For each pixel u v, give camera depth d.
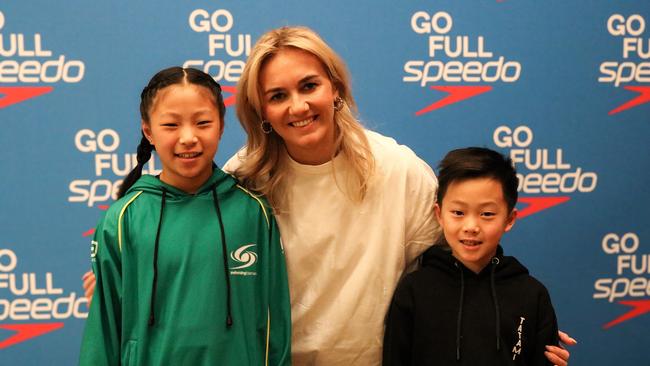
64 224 1.89
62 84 1.84
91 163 1.89
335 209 1.27
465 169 1.23
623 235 2.08
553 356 1.22
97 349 1.15
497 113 1.99
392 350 1.26
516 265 1.29
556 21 1.99
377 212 1.29
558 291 2.07
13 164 1.85
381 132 1.95
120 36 1.85
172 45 1.87
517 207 2.03
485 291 1.26
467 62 1.97
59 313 1.91
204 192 1.21
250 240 1.20
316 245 1.28
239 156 1.38
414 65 1.95
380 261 1.29
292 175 1.29
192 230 1.17
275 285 1.24
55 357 1.92
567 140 2.03
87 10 1.83
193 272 1.15
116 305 1.17
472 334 1.22
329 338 1.29
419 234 1.33
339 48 1.91
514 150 2.01
